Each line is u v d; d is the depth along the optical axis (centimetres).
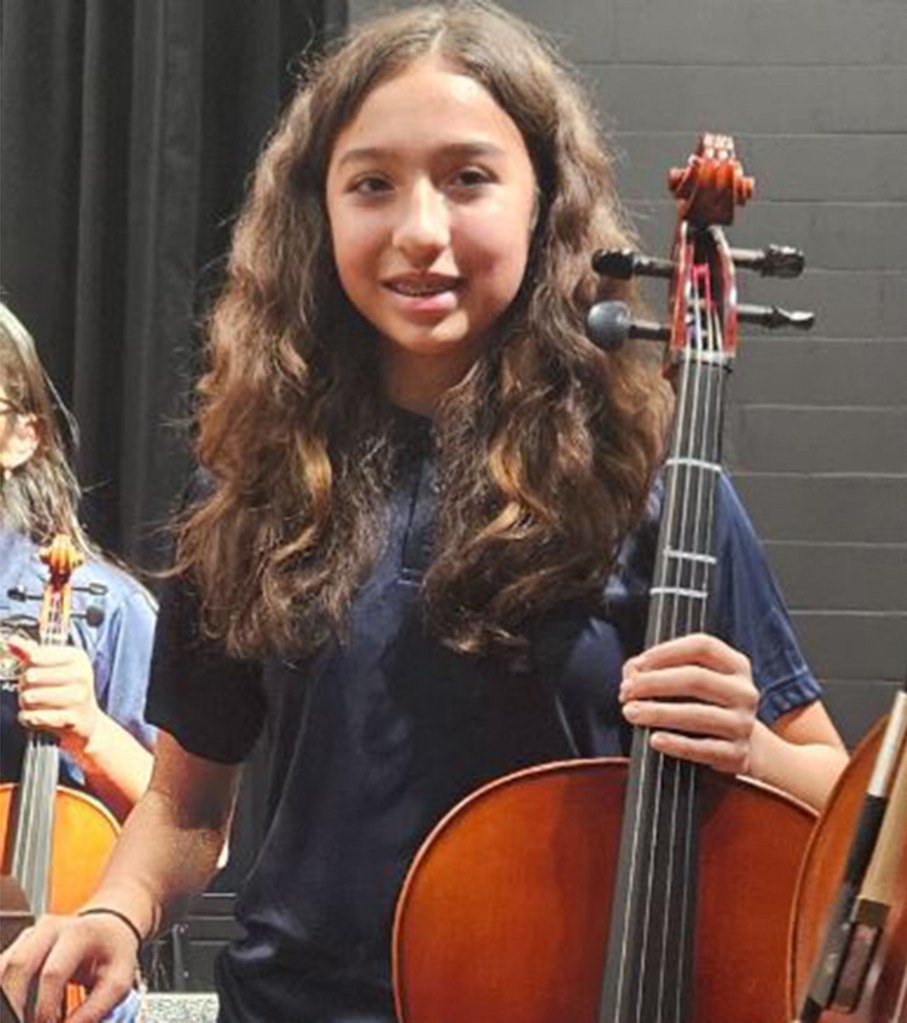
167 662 178
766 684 170
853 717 373
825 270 375
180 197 363
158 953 347
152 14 362
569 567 163
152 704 179
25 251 371
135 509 363
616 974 157
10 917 172
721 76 375
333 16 362
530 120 169
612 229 174
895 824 136
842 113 375
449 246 163
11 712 250
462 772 164
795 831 161
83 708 241
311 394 172
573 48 376
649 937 156
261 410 172
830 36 375
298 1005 165
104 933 173
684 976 157
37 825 236
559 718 164
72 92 370
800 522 374
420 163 163
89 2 366
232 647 169
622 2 375
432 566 164
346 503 169
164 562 357
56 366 372
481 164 164
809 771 166
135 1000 246
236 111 367
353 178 165
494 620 163
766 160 375
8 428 259
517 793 162
